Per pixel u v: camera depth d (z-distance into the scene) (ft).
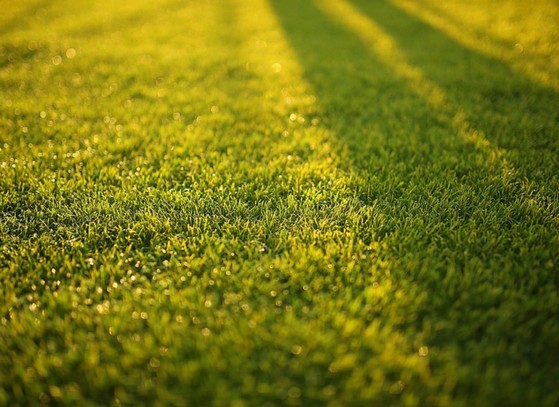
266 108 13.35
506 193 8.70
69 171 9.66
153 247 7.39
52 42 20.49
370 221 7.88
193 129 11.95
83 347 5.54
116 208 8.30
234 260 6.93
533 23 21.66
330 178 9.28
